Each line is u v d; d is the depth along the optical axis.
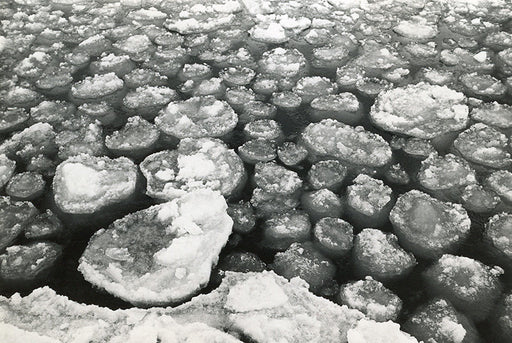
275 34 5.53
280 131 4.24
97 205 3.52
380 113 4.38
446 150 4.07
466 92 4.69
